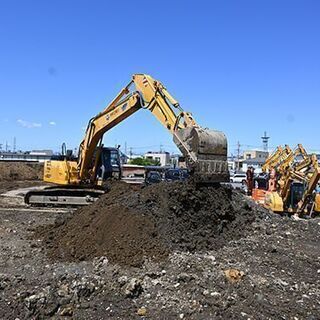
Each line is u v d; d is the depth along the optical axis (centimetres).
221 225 1191
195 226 1135
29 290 795
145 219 1093
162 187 1240
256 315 743
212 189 1209
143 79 1480
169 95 1368
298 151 2362
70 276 874
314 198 2197
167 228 1079
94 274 894
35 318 711
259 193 2612
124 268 935
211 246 1093
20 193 2833
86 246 1050
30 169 5316
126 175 5997
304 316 757
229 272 912
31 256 1045
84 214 1234
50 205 2042
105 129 1798
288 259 1073
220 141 1211
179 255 992
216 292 820
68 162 2019
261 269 986
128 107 1587
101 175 2045
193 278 870
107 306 757
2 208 1986
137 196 1200
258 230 1293
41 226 1365
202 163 1172
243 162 8600
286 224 1464
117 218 1108
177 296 802
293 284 907
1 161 5441
